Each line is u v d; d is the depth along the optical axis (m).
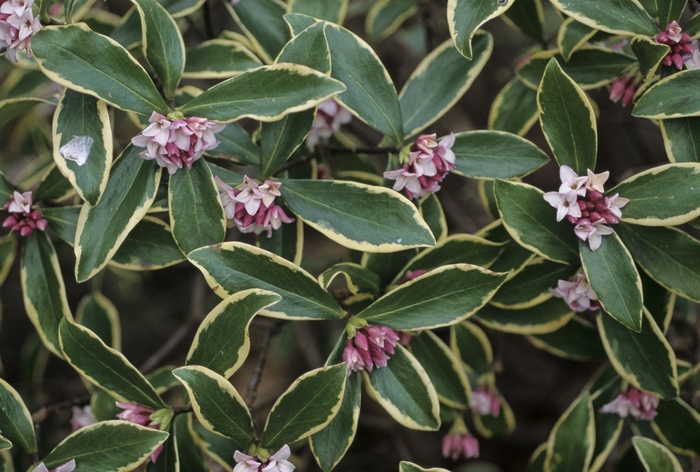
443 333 1.08
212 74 0.93
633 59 0.92
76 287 1.40
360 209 0.86
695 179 0.85
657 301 0.90
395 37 1.26
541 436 1.29
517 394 1.34
